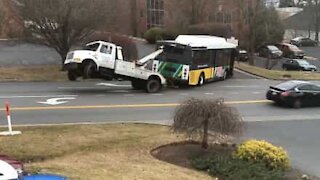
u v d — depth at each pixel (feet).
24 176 27.48
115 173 44.27
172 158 54.19
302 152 63.31
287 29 322.55
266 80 141.69
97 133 61.77
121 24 166.50
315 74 168.14
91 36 137.28
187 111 55.67
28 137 56.24
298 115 88.89
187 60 114.62
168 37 210.18
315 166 57.26
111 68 101.19
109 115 76.02
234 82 132.98
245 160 52.13
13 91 95.81
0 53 160.35
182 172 48.19
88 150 53.62
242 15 204.33
